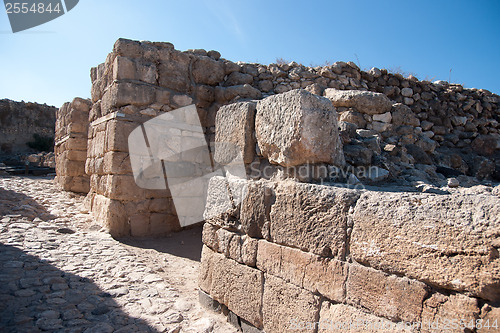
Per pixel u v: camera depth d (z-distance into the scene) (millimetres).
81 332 2621
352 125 4160
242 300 2838
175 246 5379
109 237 5375
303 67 7750
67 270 3816
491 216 1568
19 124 22672
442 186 3496
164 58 6379
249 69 7703
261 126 2959
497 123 7875
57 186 9320
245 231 2881
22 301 3021
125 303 3166
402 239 1844
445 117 7523
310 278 2314
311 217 2336
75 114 8625
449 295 1685
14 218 5727
